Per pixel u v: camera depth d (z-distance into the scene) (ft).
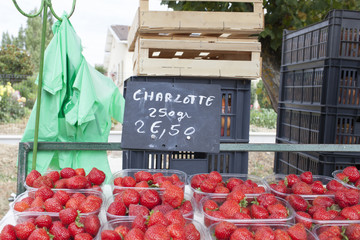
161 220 4.51
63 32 7.34
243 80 7.83
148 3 6.97
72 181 5.60
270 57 17.94
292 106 12.92
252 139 34.47
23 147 6.27
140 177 6.11
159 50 7.93
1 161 23.36
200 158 7.68
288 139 13.29
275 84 18.19
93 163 7.34
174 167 7.57
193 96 6.42
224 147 6.55
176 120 6.31
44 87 7.00
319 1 16.47
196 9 17.15
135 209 4.95
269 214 5.20
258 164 22.71
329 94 10.47
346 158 10.38
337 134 10.62
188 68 7.32
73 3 7.52
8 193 17.93
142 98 6.38
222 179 6.82
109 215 4.94
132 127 6.26
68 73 7.43
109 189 6.53
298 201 5.50
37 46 85.92
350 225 4.75
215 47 7.38
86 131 7.70
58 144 6.35
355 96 10.62
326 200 5.58
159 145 6.22
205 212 5.28
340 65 10.37
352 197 5.40
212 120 6.35
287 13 16.51
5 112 41.55
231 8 16.44
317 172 10.78
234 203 5.21
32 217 4.73
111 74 73.20
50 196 5.31
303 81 12.12
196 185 6.12
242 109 7.90
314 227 4.93
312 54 11.43
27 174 6.48
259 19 7.22
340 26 10.26
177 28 7.04
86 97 7.09
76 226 4.61
